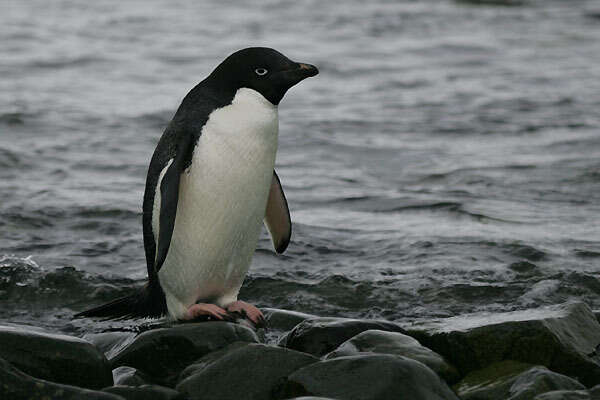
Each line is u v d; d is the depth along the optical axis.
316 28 86.56
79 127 45.19
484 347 16.92
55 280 23.33
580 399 14.52
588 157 38.66
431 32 84.94
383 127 46.81
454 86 59.34
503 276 23.61
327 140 43.34
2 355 15.59
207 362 16.27
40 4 100.06
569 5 103.88
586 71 65.19
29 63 64.75
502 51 74.81
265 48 18.70
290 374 15.35
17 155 38.25
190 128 18.41
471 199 32.34
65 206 30.23
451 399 14.90
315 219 29.89
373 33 83.94
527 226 28.84
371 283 23.08
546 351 16.75
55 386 14.66
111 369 16.56
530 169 36.88
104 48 73.12
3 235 27.27
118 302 19.73
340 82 61.16
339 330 17.48
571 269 24.11
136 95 55.03
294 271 24.45
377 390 14.62
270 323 19.69
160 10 98.62
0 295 22.70
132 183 34.62
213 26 86.94
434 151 41.28
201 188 18.42
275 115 18.70
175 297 19.36
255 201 18.88
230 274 19.48
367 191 33.94
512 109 51.22
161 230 17.67
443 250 25.91
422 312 21.53
